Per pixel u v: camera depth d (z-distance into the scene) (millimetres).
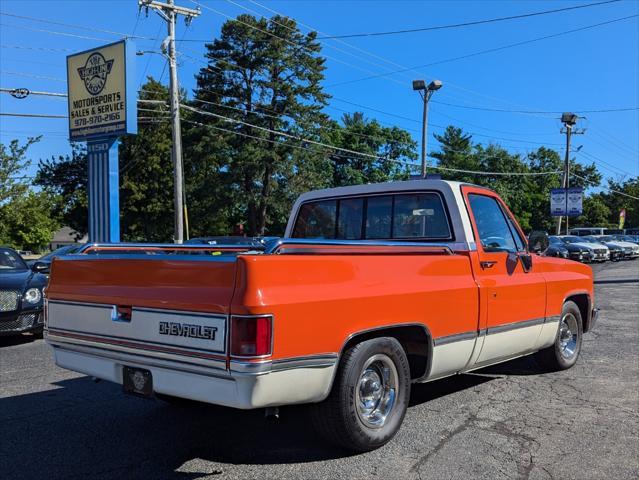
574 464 4059
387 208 5641
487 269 5234
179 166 25000
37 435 4715
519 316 5590
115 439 4613
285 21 46312
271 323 3377
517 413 5195
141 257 3922
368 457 4152
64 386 6301
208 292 3502
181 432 4770
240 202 46656
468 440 4500
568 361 6773
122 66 16500
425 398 5672
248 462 4102
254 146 45562
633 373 6691
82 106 17547
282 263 3516
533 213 68750
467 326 4875
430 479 3791
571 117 43750
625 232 53531
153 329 3764
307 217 6270
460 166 67062
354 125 64250
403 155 66000
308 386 3637
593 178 79312
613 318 11141
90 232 17672
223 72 45688
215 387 3486
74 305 4375
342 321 3795
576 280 6766
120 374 4117
